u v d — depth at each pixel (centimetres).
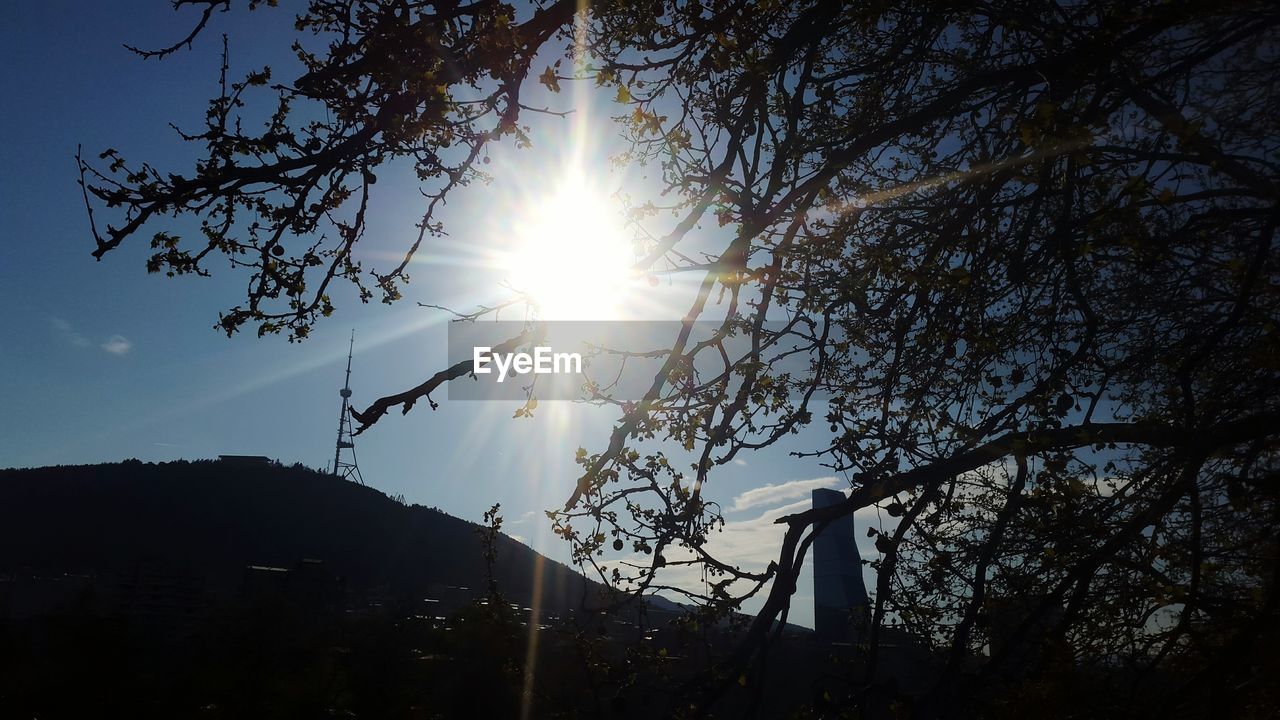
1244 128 500
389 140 401
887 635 473
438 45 396
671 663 391
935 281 455
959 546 469
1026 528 448
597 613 396
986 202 459
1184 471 383
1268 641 372
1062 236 392
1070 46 422
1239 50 510
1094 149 400
